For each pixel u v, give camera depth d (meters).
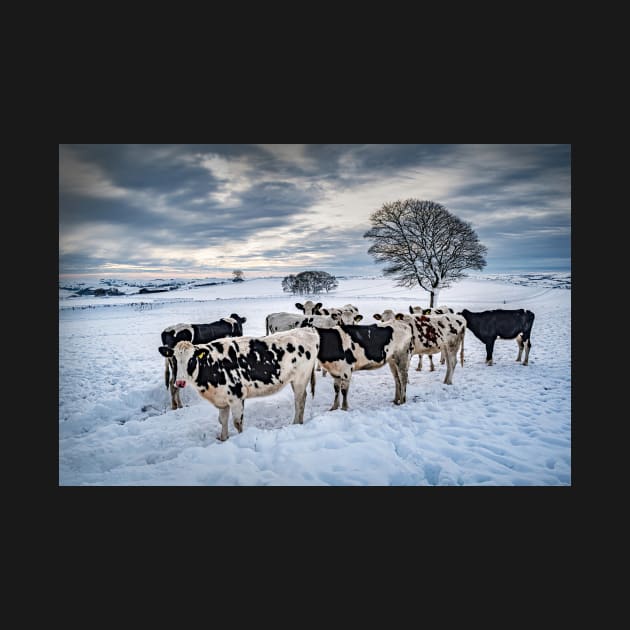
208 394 5.81
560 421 6.33
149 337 15.74
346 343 7.05
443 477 4.82
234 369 5.89
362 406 7.58
